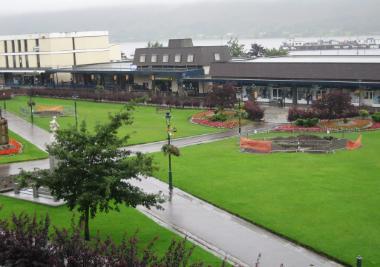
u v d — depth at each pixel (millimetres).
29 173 31609
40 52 137625
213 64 102812
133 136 67375
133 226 35281
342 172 46688
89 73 125562
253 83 96750
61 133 31047
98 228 34875
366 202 38562
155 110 91625
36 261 23703
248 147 56812
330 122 71000
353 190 41438
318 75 89250
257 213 37156
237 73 99062
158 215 37656
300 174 46500
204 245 32094
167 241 32500
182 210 38688
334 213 36562
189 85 109000
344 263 29062
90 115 87562
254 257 30281
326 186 42688
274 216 36438
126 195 30875
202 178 46500
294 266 29062
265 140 59875
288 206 38344
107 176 30016
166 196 40906
